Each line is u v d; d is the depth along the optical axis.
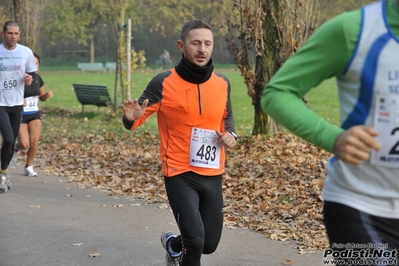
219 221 5.34
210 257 6.81
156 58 70.12
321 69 3.04
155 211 9.23
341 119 3.13
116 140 16.73
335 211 3.14
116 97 21.86
